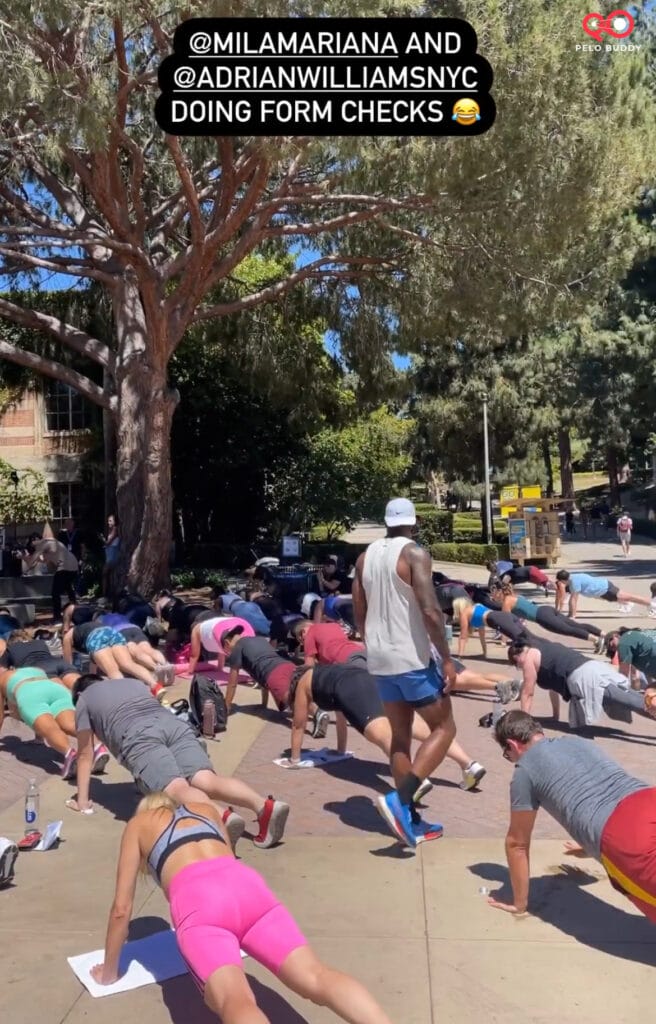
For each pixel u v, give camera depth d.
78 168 13.25
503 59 11.83
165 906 4.79
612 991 3.89
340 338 19.70
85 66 12.10
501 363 36.06
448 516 39.41
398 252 16.80
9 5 10.94
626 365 26.73
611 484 57.44
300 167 15.10
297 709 7.16
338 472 28.73
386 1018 3.13
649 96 13.97
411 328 17.09
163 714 5.73
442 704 5.33
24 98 11.66
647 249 15.89
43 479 29.28
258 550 27.38
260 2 11.16
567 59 12.02
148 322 15.27
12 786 6.99
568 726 8.52
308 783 6.88
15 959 4.24
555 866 5.25
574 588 14.77
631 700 7.57
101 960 4.18
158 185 18.45
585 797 4.18
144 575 16.22
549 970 4.07
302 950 3.33
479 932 4.44
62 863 5.41
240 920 3.35
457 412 36.00
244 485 26.66
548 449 56.97
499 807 6.31
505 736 4.55
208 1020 3.71
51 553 16.89
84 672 9.44
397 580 5.32
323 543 30.84
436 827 5.74
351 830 5.88
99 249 17.42
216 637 9.44
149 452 16.19
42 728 7.05
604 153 12.60
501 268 14.26
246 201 13.50
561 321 15.71
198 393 24.30
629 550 33.47
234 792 5.46
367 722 6.34
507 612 11.60
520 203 13.00
